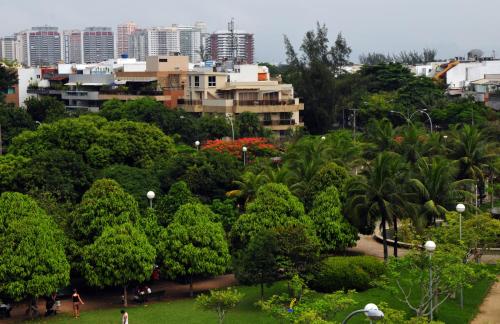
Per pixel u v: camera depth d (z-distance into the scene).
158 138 85.00
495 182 88.50
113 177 66.88
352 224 59.75
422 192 59.88
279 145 114.06
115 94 146.50
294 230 50.41
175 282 56.88
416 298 50.16
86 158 79.31
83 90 157.62
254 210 57.62
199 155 70.56
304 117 146.50
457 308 48.97
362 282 52.62
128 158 82.69
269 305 40.56
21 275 46.41
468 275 45.19
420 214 58.78
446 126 139.12
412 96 153.38
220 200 65.06
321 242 59.59
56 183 64.69
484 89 157.50
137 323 46.69
